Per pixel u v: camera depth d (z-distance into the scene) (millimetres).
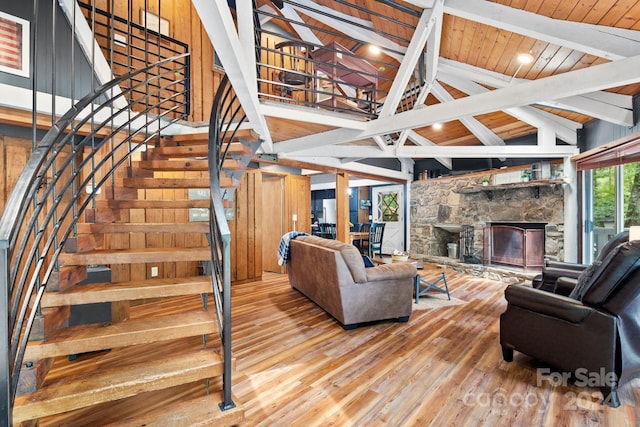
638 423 1781
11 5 2691
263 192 6504
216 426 1518
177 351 2719
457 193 6488
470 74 3891
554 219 5062
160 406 1985
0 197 2809
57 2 2941
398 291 3357
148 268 4066
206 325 1754
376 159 7227
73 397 1361
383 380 2240
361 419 1825
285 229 6270
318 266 3682
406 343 2869
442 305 4023
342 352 2686
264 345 2826
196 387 2178
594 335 1984
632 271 1900
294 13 4746
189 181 2693
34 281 1440
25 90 2699
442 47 3691
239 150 3195
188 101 4375
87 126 3102
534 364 2469
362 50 4910
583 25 2551
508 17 2605
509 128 5379
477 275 5703
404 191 8211
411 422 1797
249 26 1936
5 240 1016
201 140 3273
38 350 1436
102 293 1706
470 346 2805
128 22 3225
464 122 5199
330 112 3289
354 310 3191
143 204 2445
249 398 2027
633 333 1967
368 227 9344
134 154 3510
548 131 4781
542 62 3320
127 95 3789
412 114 3176
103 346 1545
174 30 4586
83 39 3033
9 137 2875
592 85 2324
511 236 5555
